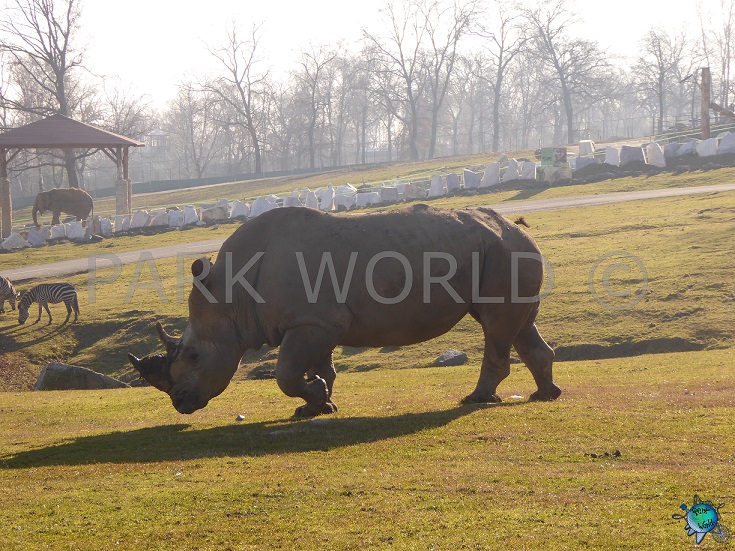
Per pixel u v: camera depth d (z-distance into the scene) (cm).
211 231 4622
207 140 14062
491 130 15725
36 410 1416
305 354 1051
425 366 2098
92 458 923
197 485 771
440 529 638
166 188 9606
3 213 5212
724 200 3666
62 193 5706
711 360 1650
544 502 686
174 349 1100
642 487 709
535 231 3512
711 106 5241
